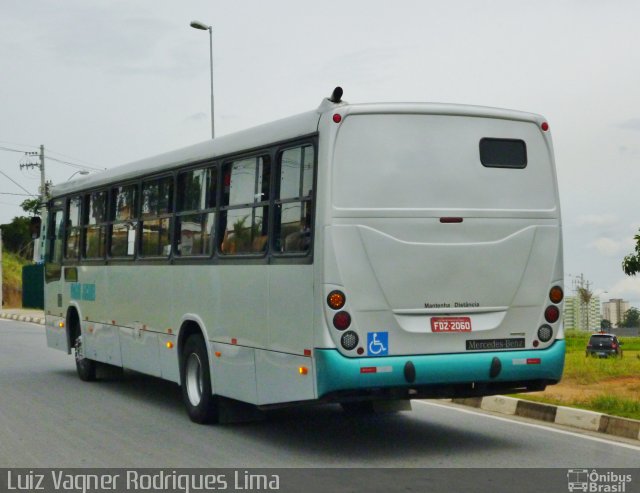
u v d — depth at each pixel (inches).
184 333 449.4
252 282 379.2
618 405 433.7
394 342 338.3
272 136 371.2
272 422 437.1
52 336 658.2
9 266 2559.1
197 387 437.1
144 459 349.1
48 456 356.5
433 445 374.9
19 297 2405.3
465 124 355.3
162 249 474.6
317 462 341.1
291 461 343.6
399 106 346.3
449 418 444.8
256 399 376.8
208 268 419.2
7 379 621.3
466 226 350.3
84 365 601.9
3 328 1264.8
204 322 423.2
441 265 345.4
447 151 351.3
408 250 341.1
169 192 469.1
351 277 333.7
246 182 391.9
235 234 398.3
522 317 358.9
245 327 384.8
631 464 335.6
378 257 337.4
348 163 337.4
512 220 358.3
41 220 687.7
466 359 346.0
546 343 362.6
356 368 330.3
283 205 360.5
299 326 344.5
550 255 365.1
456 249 348.2
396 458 348.5
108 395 537.6
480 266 351.6
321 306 331.9
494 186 357.4
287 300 352.8
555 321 364.8
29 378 626.8
